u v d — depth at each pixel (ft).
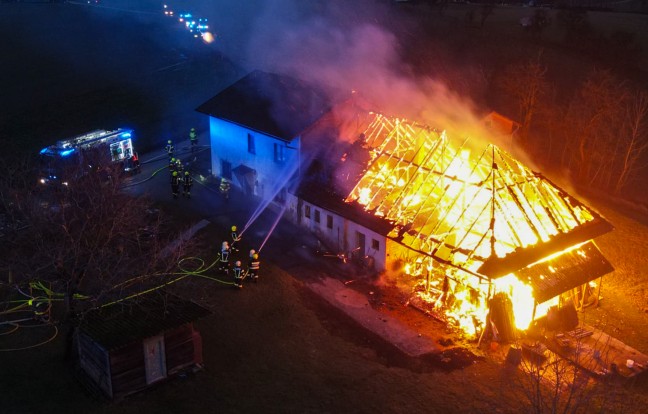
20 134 164.25
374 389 71.26
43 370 71.56
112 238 79.87
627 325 87.81
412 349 79.30
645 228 120.88
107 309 71.36
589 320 88.63
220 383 70.79
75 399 66.80
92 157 95.35
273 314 86.02
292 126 114.83
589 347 79.92
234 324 83.15
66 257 70.85
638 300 94.89
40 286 84.89
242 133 126.31
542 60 216.33
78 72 222.89
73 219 72.79
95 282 77.87
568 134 164.04
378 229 95.61
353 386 71.67
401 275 96.89
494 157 93.20
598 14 273.75
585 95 158.30
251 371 73.46
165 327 67.51
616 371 74.59
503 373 75.05
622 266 105.29
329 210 104.42
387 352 78.59
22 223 80.94
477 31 253.85
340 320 85.61
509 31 250.37
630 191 143.13
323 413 66.85
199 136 169.78
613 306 92.89
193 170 142.51
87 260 73.41
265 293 91.56
